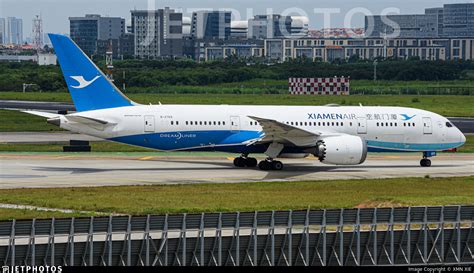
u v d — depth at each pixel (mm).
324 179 192750
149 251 117250
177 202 156875
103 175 192750
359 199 163625
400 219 127625
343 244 126125
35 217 140000
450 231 130375
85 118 199625
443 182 188750
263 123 198750
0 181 180875
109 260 114125
